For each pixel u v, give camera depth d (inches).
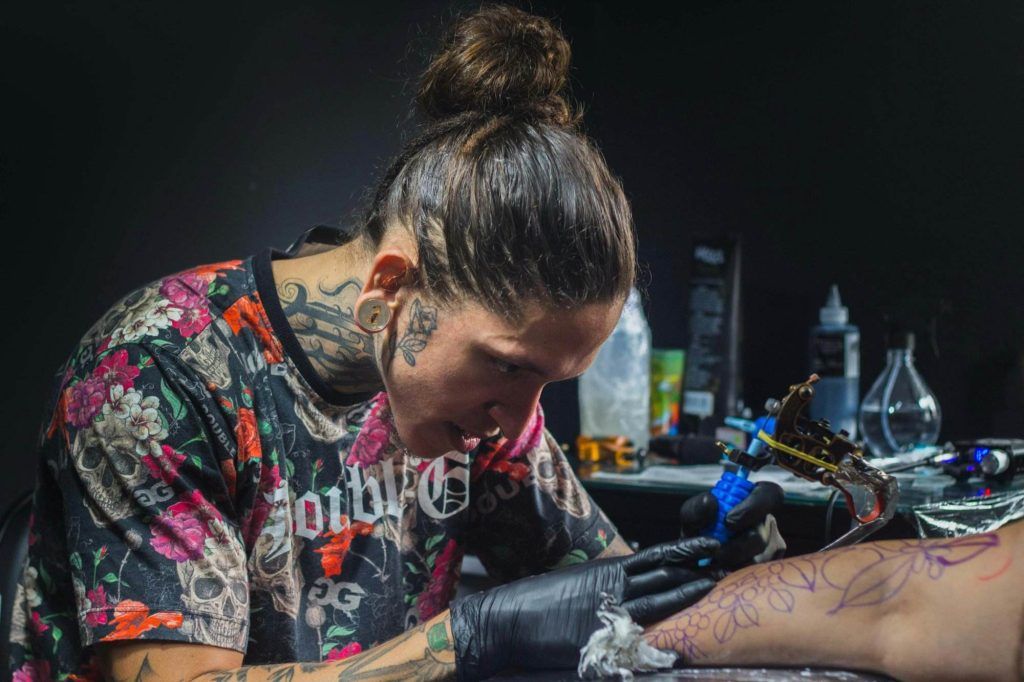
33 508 42.9
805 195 79.0
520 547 49.6
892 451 69.9
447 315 36.6
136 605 36.7
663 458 70.9
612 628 33.9
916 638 32.7
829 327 73.9
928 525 48.4
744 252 81.1
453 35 42.1
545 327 35.2
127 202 65.8
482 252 35.2
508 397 37.5
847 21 76.9
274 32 72.6
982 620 32.2
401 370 38.2
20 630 42.9
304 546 44.4
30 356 61.9
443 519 48.0
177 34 67.4
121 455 38.3
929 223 75.0
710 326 75.5
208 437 39.9
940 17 73.9
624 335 73.3
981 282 73.6
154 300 41.9
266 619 43.6
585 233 34.9
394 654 36.1
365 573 45.9
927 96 74.7
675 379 75.4
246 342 42.3
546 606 35.1
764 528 36.8
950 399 74.9
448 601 49.4
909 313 75.8
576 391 82.7
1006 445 58.6
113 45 64.4
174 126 67.8
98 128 63.9
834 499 52.0
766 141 80.0
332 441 44.6
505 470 48.3
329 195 76.6
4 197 59.4
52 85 61.6
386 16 79.2
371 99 78.8
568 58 41.8
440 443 39.9
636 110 84.7
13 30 59.6
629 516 60.9
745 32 80.3
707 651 34.3
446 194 36.4
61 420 40.5
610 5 85.0
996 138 72.6
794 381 79.7
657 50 83.5
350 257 42.1
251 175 72.0
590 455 71.1
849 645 33.4
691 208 83.0
